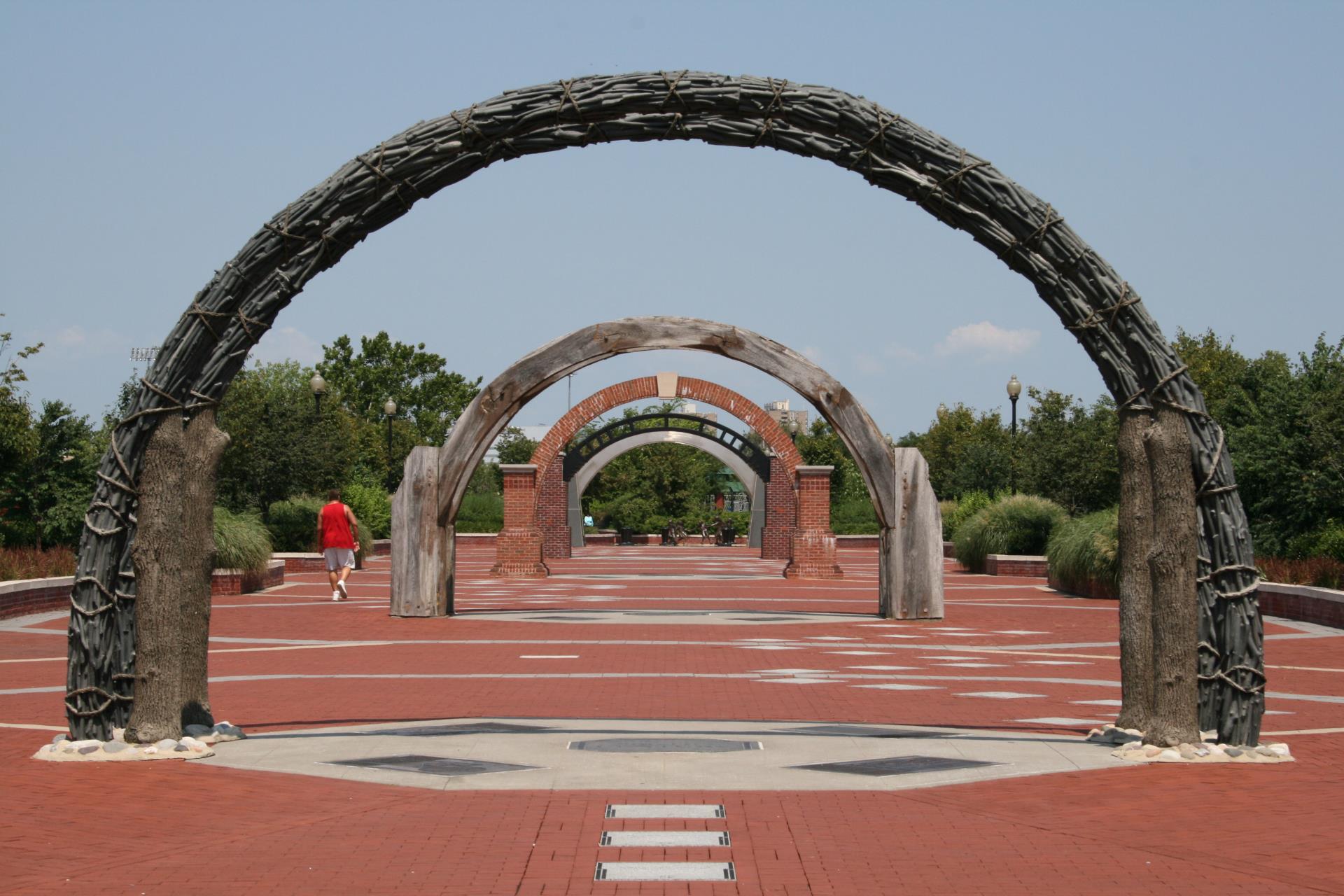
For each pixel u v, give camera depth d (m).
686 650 16.62
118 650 9.79
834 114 10.34
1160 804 8.01
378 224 10.46
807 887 6.26
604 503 70.88
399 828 7.33
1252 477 27.88
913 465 21.34
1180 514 9.79
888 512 21.25
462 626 19.56
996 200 10.23
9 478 28.98
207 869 6.55
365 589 27.89
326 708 11.73
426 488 21.00
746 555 48.91
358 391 81.00
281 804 7.93
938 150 10.28
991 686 13.57
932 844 7.02
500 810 7.74
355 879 6.38
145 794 8.18
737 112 10.45
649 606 23.83
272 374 78.38
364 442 66.81
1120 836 7.23
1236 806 7.96
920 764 9.12
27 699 12.17
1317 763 9.46
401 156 10.26
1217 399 42.22
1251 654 9.82
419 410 82.31
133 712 9.59
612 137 10.55
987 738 10.29
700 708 11.80
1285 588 21.97
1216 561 9.97
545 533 44.97
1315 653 16.80
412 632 18.75
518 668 14.63
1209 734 9.89
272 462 35.97
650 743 9.86
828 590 28.39
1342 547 23.89
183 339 9.95
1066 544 27.11
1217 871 6.55
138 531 9.66
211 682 13.49
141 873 6.48
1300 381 28.42
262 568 27.19
